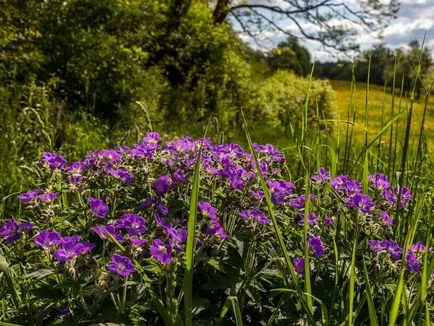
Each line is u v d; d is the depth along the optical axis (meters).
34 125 6.55
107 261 2.18
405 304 2.06
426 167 3.89
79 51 10.84
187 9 15.54
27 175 5.01
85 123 8.45
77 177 2.61
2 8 10.38
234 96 16.64
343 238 2.50
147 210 2.54
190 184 2.58
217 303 2.32
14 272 2.56
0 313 2.47
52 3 10.91
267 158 3.15
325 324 2.04
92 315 2.05
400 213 2.99
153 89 12.06
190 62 16.66
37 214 2.46
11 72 9.31
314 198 2.82
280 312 2.29
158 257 1.95
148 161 2.77
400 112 3.02
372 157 3.83
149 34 14.41
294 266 2.24
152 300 2.07
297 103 18.27
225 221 2.44
